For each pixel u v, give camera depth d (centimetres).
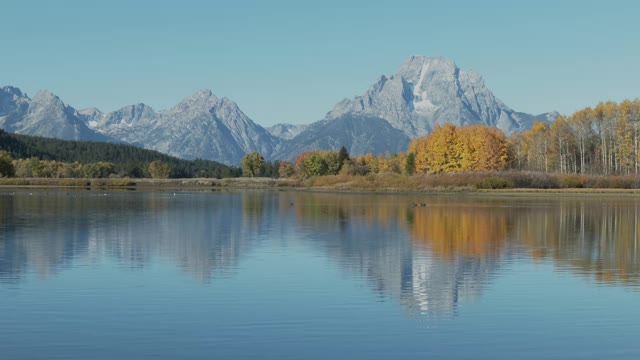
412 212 8019
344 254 4197
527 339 2259
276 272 3503
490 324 2447
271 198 12331
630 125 16912
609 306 2733
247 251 4331
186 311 2616
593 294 2964
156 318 2505
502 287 3123
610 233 5538
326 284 3177
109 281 3222
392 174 18475
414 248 4506
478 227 6028
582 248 4525
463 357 2069
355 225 6231
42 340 2220
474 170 17475
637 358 2070
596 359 2059
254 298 2853
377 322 2466
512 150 19275
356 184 17488
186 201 11006
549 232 5600
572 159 18525
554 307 2709
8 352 2094
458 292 3005
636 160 16800
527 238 5144
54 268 3600
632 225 6256
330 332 2328
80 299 2814
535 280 3303
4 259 3897
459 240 4994
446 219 6931
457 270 3594
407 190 15738
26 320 2467
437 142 18138
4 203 9781
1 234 5244
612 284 3203
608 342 2230
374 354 2092
